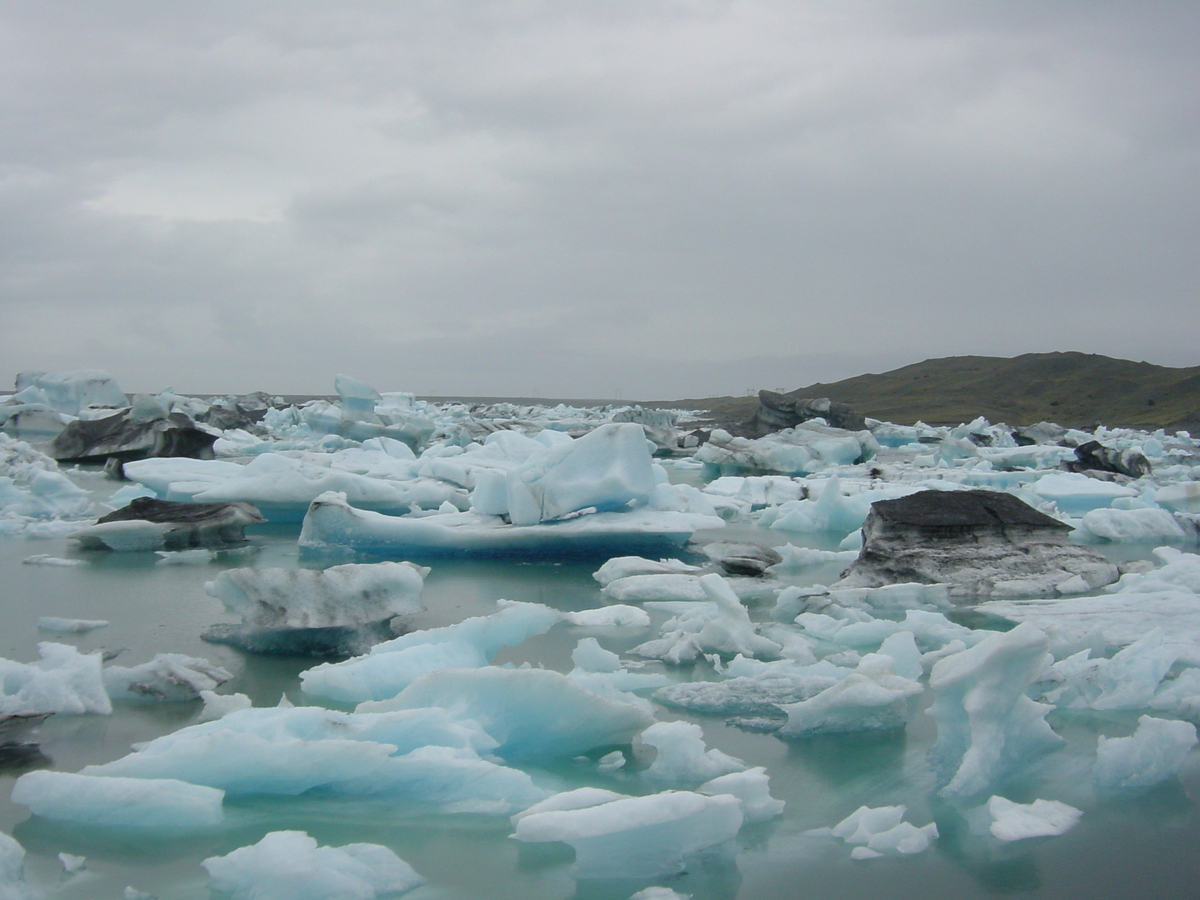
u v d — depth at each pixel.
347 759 4.03
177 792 3.85
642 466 11.69
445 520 11.59
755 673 5.98
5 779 4.28
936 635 6.74
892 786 4.39
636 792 4.27
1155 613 7.35
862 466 22.02
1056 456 23.28
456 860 3.65
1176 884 3.52
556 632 7.27
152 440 21.14
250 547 11.22
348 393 29.34
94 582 8.95
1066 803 4.22
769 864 3.66
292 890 3.23
